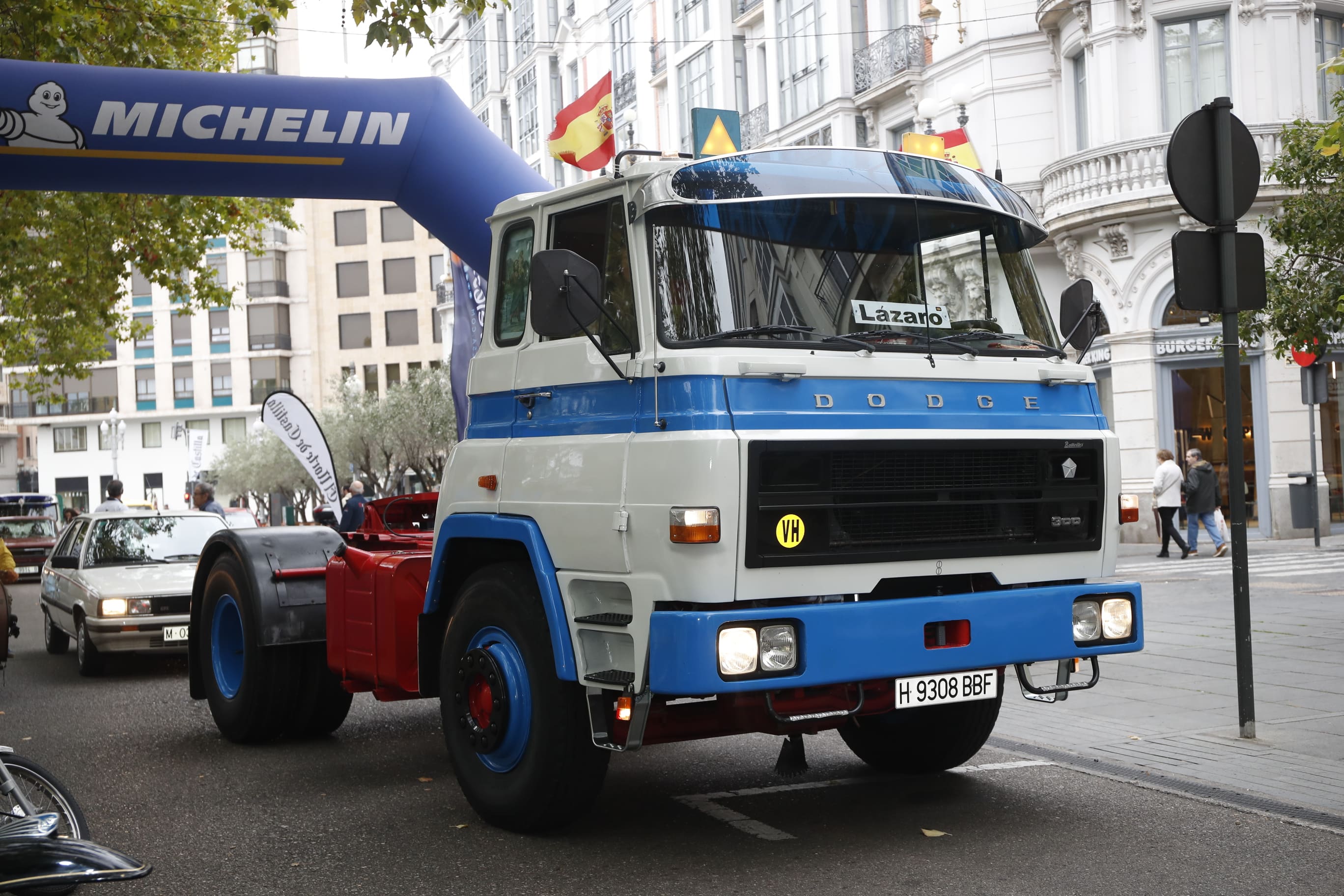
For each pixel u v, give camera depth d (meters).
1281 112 23.50
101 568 12.84
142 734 8.81
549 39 47.69
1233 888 4.70
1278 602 13.61
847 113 31.23
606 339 5.40
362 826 6.02
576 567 5.34
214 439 72.81
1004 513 5.48
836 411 5.10
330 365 72.00
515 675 5.61
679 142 38.38
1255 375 23.91
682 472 4.86
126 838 5.97
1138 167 24.12
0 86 8.64
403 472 52.84
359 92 9.16
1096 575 5.75
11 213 18.70
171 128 8.88
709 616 4.73
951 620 5.17
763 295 5.24
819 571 5.00
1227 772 6.30
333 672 8.10
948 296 5.68
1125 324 24.92
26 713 10.02
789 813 5.98
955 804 6.04
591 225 5.60
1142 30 24.25
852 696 5.24
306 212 72.25
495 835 5.77
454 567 6.26
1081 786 6.31
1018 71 26.84
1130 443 25.03
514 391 5.93
